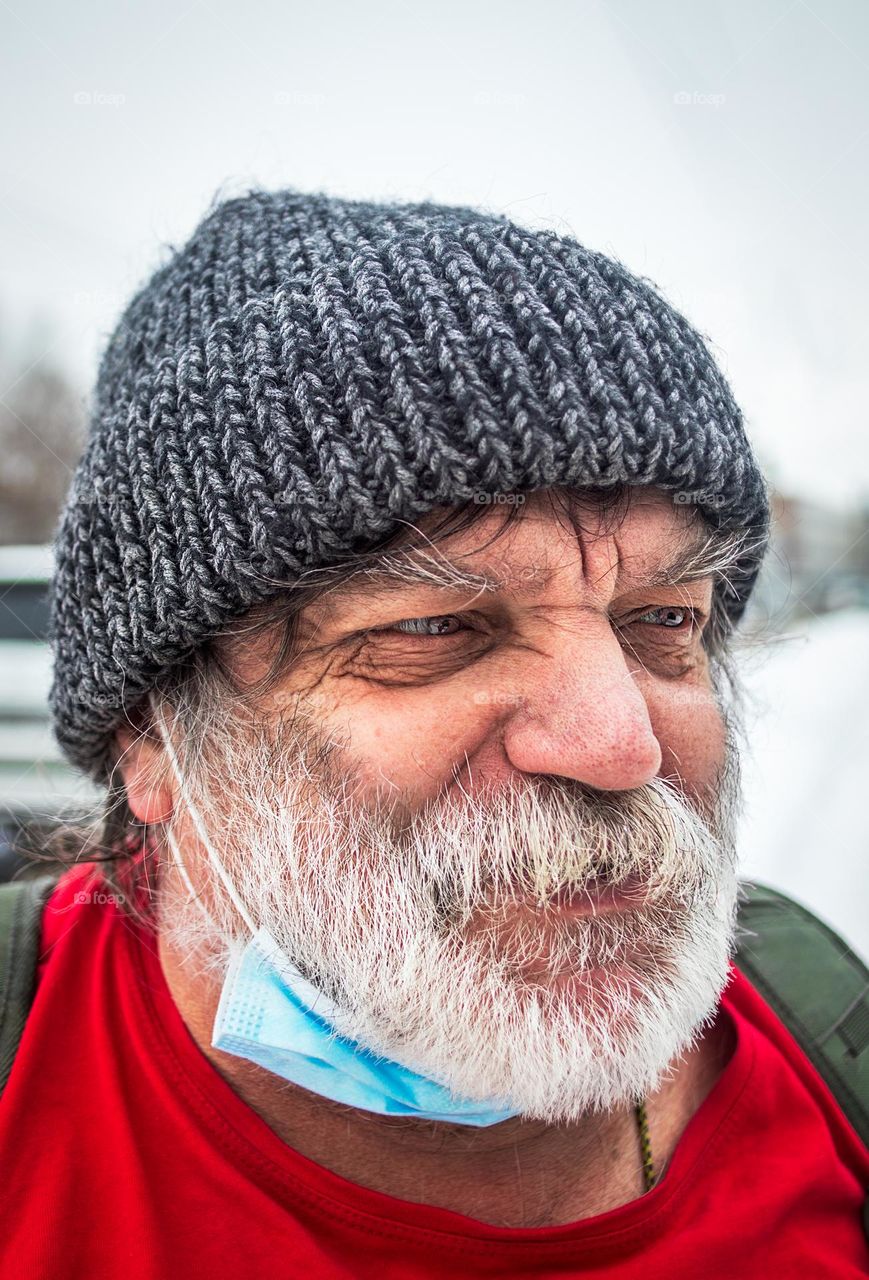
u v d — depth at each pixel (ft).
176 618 3.04
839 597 23.47
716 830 3.50
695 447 2.87
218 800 3.34
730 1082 3.75
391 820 3.00
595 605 2.97
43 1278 2.88
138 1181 3.07
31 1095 3.32
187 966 3.55
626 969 3.10
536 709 2.92
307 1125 3.30
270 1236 3.01
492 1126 3.34
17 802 6.28
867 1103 4.04
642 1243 3.24
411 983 2.99
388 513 2.74
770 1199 3.46
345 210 3.63
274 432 2.82
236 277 3.22
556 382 2.71
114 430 3.22
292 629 3.06
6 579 8.06
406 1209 3.11
